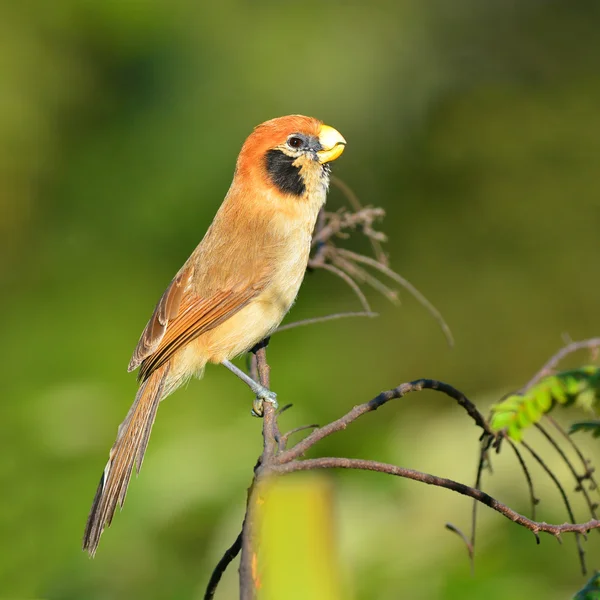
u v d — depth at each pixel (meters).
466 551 7.86
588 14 16.14
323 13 14.31
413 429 9.60
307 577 2.59
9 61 13.36
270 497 2.64
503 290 14.13
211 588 3.94
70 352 11.45
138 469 6.96
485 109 15.16
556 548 8.06
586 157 14.80
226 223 7.90
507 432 4.98
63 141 13.48
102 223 13.04
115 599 8.66
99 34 13.78
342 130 14.00
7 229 12.96
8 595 8.80
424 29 15.25
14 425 10.24
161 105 13.58
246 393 10.66
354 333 12.64
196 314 7.50
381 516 7.97
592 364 5.52
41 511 9.46
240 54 13.73
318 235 7.01
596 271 14.16
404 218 14.47
